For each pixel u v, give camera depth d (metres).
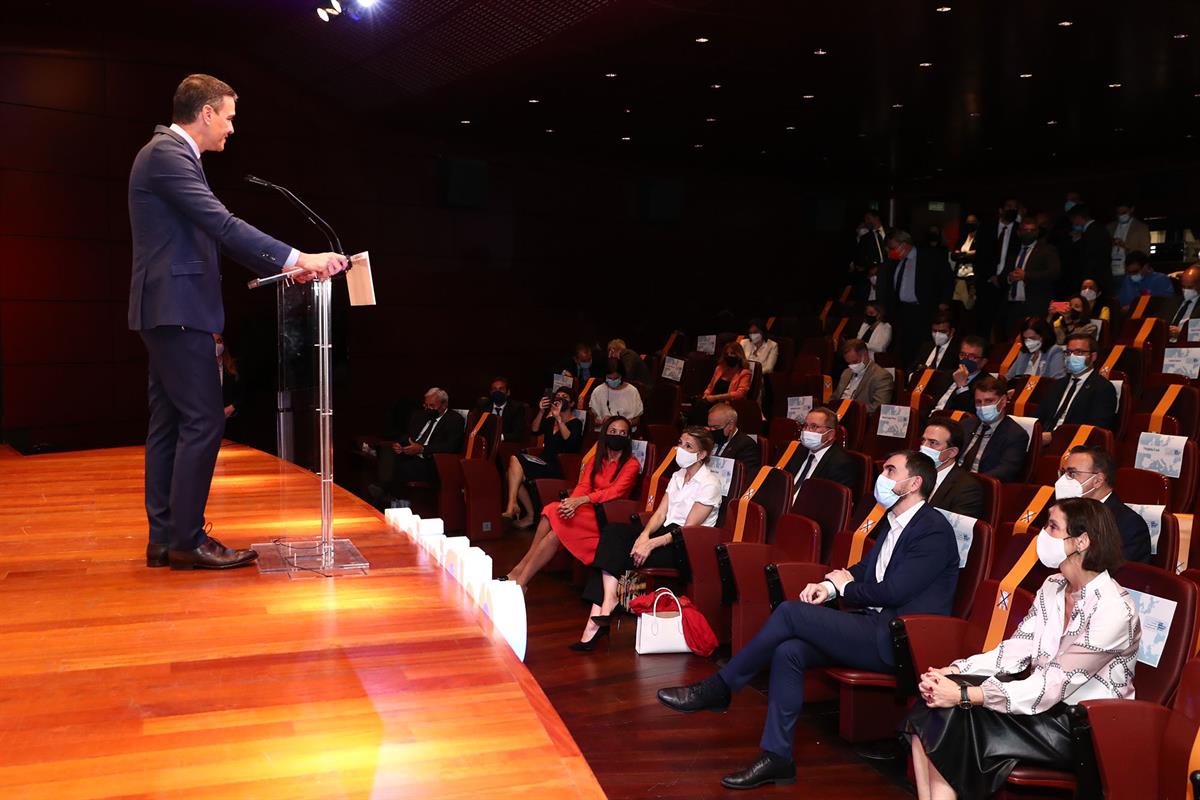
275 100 11.09
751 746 4.37
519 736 2.07
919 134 12.85
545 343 13.72
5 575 3.26
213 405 3.24
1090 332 6.98
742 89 10.30
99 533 3.93
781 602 4.64
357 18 9.04
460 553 3.61
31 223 9.23
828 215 16.34
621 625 6.33
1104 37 8.50
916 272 11.41
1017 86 10.29
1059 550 3.25
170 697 2.23
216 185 10.77
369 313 12.14
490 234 13.15
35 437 9.27
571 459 7.98
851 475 5.96
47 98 9.30
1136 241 11.78
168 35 10.07
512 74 9.64
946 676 3.38
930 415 7.75
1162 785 2.79
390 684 2.34
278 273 3.17
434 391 9.84
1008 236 11.29
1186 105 11.25
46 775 1.85
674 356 12.51
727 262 15.57
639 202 14.66
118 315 9.82
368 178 11.95
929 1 7.51
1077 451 4.11
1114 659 3.22
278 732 2.06
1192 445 5.21
